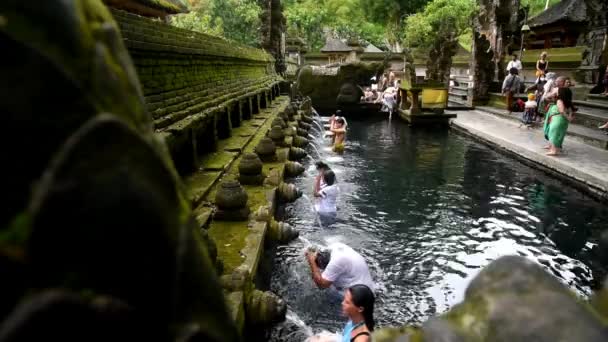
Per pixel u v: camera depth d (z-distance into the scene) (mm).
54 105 728
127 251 759
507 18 23672
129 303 757
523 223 7691
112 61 881
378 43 48156
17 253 692
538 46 29516
